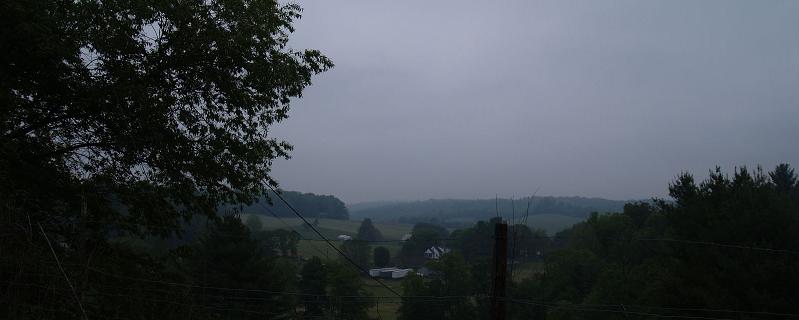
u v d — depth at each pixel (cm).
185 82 1549
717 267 2427
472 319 3509
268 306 3362
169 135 1530
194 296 1609
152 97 1452
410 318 3653
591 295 3766
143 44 1450
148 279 1489
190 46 1481
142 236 1633
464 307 3562
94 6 1331
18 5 1187
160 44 1480
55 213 1440
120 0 1354
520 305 3766
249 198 1731
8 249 902
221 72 1527
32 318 884
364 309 3862
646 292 3269
